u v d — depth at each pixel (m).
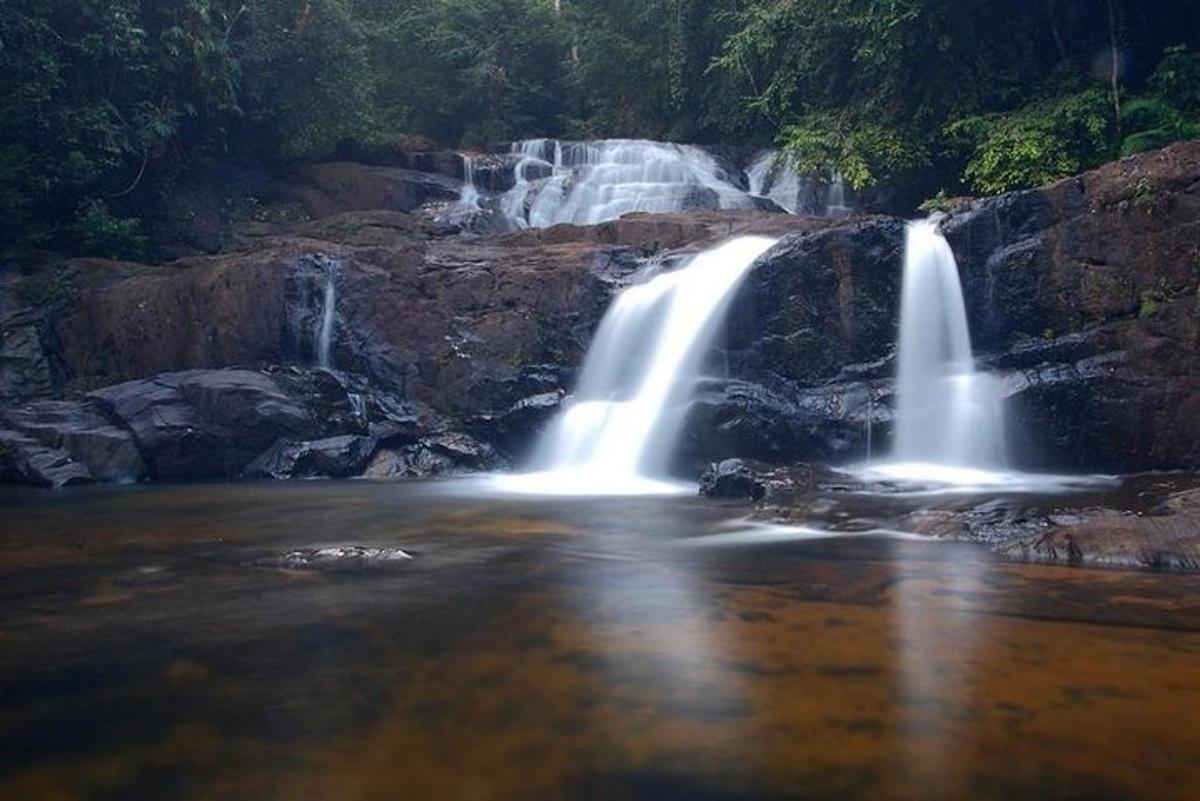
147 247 21.20
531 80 33.66
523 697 4.17
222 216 23.14
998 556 7.30
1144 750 3.55
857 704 4.04
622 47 30.11
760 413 12.46
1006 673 4.45
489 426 14.70
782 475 11.17
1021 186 16.66
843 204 21.94
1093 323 11.96
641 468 13.13
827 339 13.27
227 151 25.03
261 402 14.48
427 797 3.22
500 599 5.98
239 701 4.17
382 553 7.38
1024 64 18.75
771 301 13.49
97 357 16.83
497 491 12.02
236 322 16.05
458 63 32.84
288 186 24.66
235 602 5.94
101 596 6.14
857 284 13.13
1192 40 18.17
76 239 20.06
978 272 12.73
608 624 5.35
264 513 10.10
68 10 19.25
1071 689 4.23
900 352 13.00
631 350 14.84
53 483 12.89
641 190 23.28
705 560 7.22
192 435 14.08
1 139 18.84
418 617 5.53
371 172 24.42
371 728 3.83
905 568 6.86
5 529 9.06
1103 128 16.39
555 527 8.95
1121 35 18.27
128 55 20.08
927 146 19.20
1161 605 5.73
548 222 23.55
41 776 3.46
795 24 21.42
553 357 15.55
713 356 13.80
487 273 16.09
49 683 4.44
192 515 10.00
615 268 15.79
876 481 10.86
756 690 4.22
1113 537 7.21
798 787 3.27
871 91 20.14
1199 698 4.11
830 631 5.18
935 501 9.33
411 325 16.02
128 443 13.80
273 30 24.05
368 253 16.58
